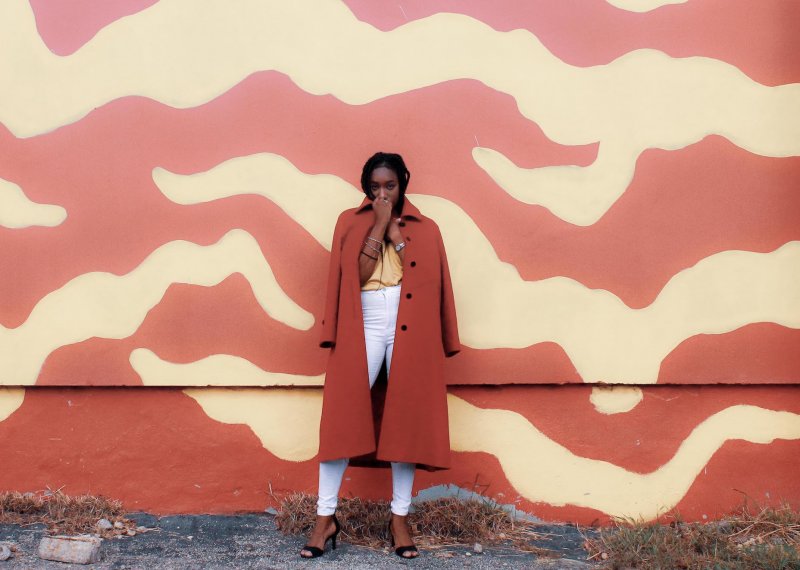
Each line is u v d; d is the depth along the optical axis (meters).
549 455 4.04
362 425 3.49
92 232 4.03
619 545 3.61
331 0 4.09
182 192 4.04
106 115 4.06
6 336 4.00
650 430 4.05
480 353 4.02
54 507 3.86
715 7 4.13
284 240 4.04
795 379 4.04
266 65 4.08
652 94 4.11
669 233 4.08
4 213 4.04
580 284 4.06
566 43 4.11
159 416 4.02
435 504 3.96
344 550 3.56
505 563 3.46
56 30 4.08
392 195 3.69
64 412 4.02
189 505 3.98
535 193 4.08
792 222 4.09
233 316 4.02
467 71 4.09
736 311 4.07
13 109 4.06
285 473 4.01
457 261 4.05
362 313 3.61
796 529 3.80
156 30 4.08
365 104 4.07
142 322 4.01
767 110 4.12
